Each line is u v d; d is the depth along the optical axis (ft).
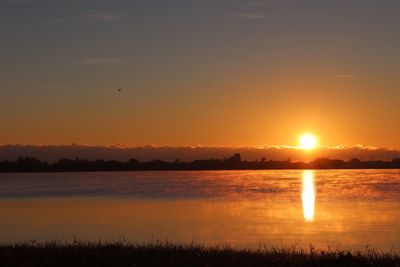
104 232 156.66
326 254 81.20
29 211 232.32
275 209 232.73
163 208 242.17
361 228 161.38
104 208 244.83
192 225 173.17
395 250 116.67
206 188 444.14
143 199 308.60
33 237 144.56
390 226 165.48
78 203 279.28
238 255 80.02
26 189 472.03
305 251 102.22
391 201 274.77
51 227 171.42
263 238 139.33
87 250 83.25
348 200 283.79
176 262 72.74
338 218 191.31
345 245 126.11
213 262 73.31
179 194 356.38
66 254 78.79
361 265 71.97
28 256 78.59
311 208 235.61
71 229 165.48
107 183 615.16
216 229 161.27
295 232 152.35
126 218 197.88
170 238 140.67
